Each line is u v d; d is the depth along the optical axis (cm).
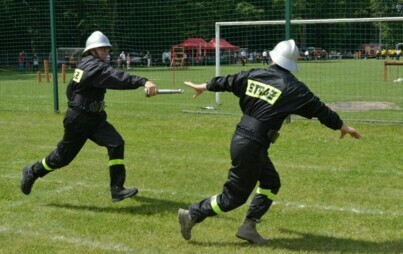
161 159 917
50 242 543
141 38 4178
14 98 1962
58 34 4125
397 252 517
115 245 536
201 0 4334
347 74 3244
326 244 538
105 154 950
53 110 1537
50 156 661
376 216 621
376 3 3769
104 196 707
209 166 866
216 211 522
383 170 835
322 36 4141
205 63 4228
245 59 4291
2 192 721
